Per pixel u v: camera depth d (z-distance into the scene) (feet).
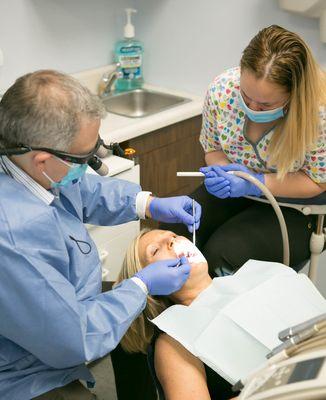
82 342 3.92
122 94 9.82
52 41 8.92
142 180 8.64
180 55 9.51
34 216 3.85
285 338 3.23
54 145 3.75
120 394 5.20
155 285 4.47
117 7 9.70
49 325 3.80
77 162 3.89
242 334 4.41
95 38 9.60
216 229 6.26
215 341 4.37
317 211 5.95
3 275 3.70
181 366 4.39
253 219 6.03
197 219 5.47
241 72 5.15
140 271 4.50
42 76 3.80
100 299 4.27
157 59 9.89
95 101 3.91
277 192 5.75
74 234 4.50
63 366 4.14
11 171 4.04
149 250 5.02
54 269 3.88
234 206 6.47
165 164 8.89
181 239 5.15
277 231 5.89
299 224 5.99
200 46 9.16
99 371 7.42
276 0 7.89
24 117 3.67
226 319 4.49
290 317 4.53
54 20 8.81
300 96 5.01
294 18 7.80
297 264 6.26
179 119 8.61
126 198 5.43
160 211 5.36
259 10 8.16
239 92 5.67
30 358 4.34
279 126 5.49
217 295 4.87
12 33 8.30
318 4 7.09
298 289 4.78
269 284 4.78
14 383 4.30
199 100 9.27
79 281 4.41
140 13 9.73
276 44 4.87
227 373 4.19
